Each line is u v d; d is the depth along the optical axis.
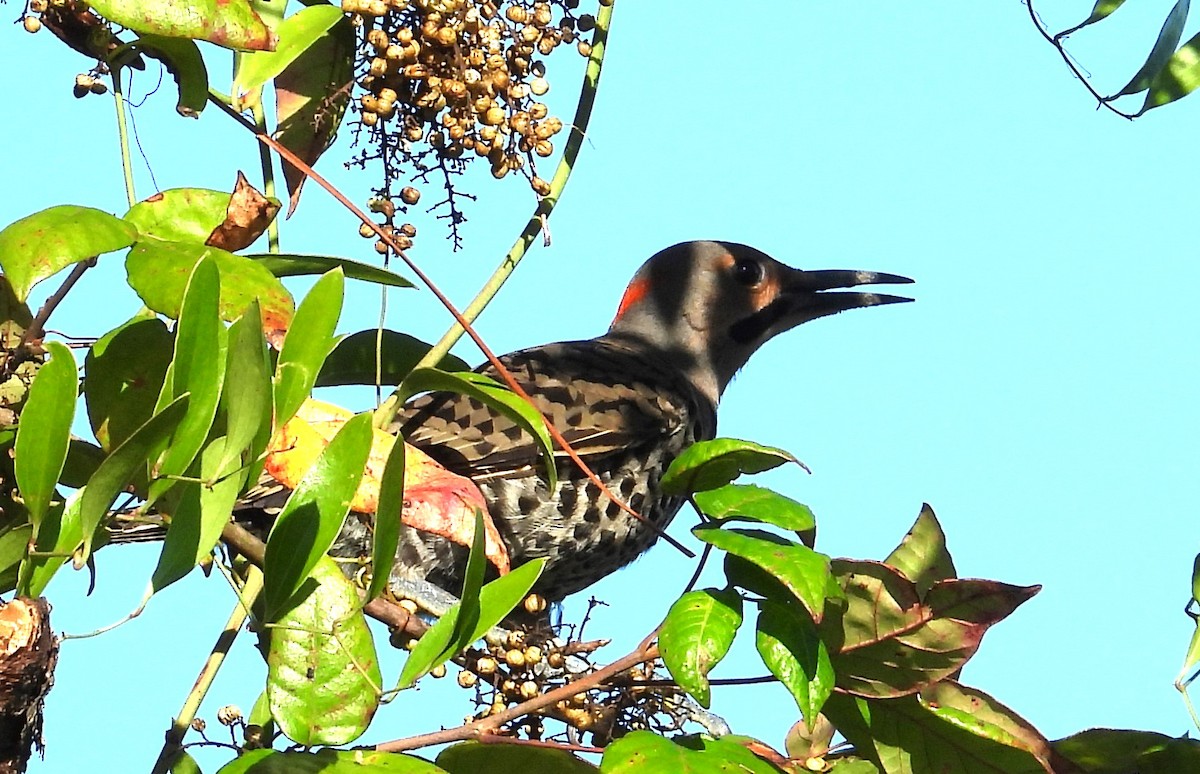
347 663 6.89
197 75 8.14
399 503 6.48
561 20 9.25
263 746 7.45
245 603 6.92
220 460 6.41
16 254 7.08
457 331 8.91
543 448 7.49
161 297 7.19
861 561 7.22
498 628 8.65
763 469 7.21
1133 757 7.64
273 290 7.37
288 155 8.16
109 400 7.21
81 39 8.15
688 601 6.93
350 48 9.07
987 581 7.18
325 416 7.97
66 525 6.32
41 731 6.19
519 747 7.07
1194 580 7.90
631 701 8.20
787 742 8.67
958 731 7.59
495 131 8.65
